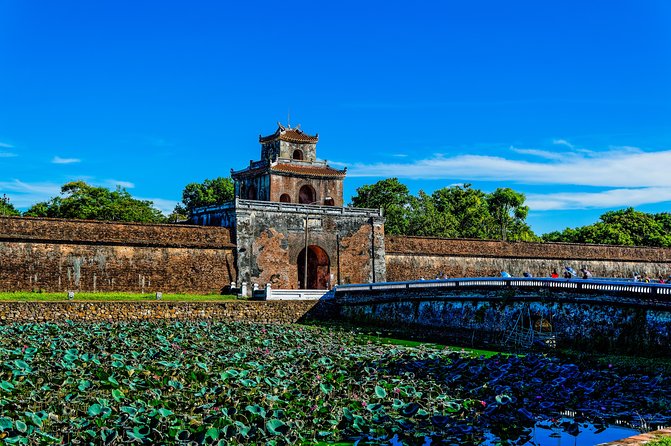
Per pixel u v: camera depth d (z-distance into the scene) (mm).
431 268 74000
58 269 56688
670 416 24375
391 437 21062
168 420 20531
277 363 31375
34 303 48062
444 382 29188
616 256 82688
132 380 25875
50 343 34562
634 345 37031
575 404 25734
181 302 53094
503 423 23047
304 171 72375
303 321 56906
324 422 21828
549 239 118438
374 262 70875
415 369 31953
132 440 18781
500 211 117000
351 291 58531
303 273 71312
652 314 36438
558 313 41500
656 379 29844
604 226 100188
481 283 46812
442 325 49750
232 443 19234
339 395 25547
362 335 48000
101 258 58531
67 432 19562
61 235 57375
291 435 20172
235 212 64688
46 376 25969
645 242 99562
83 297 54188
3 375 25625
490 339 45250
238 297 60688
